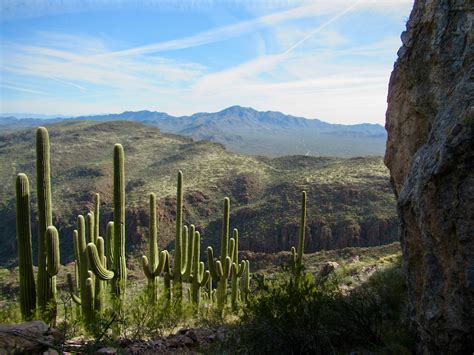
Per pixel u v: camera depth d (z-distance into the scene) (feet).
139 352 26.12
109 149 475.31
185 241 45.60
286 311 22.65
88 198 292.81
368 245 208.85
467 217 16.71
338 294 25.88
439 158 17.97
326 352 22.33
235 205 290.56
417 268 20.31
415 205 19.40
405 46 28.40
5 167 390.83
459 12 24.08
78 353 23.11
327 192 246.47
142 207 250.78
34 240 204.33
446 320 17.37
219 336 29.25
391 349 21.16
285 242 223.51
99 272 34.88
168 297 36.50
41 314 32.32
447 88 23.62
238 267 49.78
